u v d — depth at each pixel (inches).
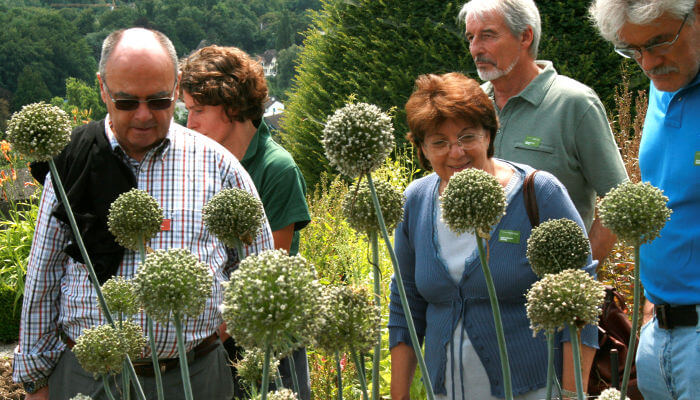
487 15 122.8
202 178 96.0
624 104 225.6
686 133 85.1
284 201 117.9
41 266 93.0
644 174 94.5
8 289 256.1
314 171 372.5
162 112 89.0
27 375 95.0
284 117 414.6
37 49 2250.2
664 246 87.5
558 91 121.8
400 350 96.2
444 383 90.0
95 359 54.4
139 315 87.0
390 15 346.6
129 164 94.1
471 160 88.1
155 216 59.9
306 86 382.0
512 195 88.4
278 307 39.9
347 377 138.2
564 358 83.8
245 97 118.0
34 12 2677.2
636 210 47.0
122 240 60.2
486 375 87.1
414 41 339.6
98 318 89.5
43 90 2142.0
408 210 96.7
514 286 86.3
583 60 294.0
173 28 3412.9
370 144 48.4
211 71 116.6
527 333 86.3
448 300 90.4
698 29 78.8
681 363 86.2
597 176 119.6
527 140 121.8
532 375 85.7
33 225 277.7
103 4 3735.2
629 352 48.0
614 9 78.7
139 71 85.6
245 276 41.3
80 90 1975.9
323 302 43.1
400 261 98.3
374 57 347.3
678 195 85.7
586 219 124.6
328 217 212.1
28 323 94.2
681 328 86.8
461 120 86.4
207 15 3582.7
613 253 169.3
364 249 186.5
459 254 89.4
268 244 99.3
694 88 84.9
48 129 53.9
